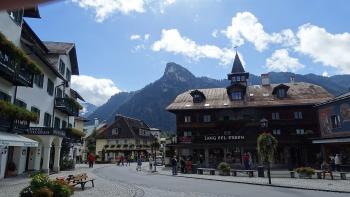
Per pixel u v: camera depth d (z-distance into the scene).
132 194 16.56
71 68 44.53
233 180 24.97
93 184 20.78
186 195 16.17
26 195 10.81
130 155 83.69
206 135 49.75
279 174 31.41
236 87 54.88
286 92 53.78
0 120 20.89
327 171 25.77
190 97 57.44
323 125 39.28
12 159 26.75
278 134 50.66
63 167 37.50
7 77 22.47
